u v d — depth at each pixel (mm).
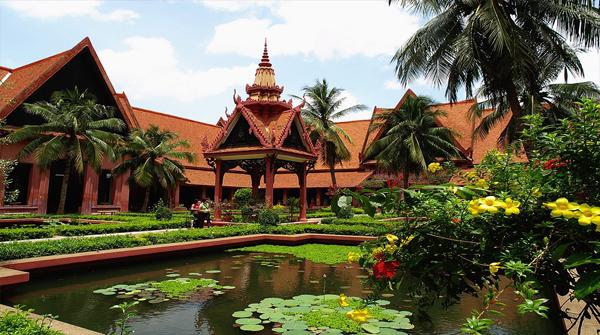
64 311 5855
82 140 21797
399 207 2441
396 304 6254
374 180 31875
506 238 2318
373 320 5312
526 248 2084
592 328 4551
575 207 1659
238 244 12172
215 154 17422
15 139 19828
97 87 25859
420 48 14570
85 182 24344
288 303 6148
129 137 26203
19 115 21797
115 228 13742
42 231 11844
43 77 22406
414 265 2428
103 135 22188
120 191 26172
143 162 25875
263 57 19641
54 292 6859
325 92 31031
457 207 2348
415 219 2523
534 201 2377
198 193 35125
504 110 19234
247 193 20000
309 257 10703
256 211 16656
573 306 5578
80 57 24828
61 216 20016
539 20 13516
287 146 17203
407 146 26141
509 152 2801
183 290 7047
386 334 4789
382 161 29172
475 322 1871
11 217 18922
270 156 16219
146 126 32969
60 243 8273
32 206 21750
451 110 35344
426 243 2381
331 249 12070
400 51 15359
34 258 7398
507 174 2641
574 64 13625
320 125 28688
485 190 2205
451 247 2371
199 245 10664
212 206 18219
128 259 9234
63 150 20797
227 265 9680
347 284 7688
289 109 18609
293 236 12633
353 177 35250
